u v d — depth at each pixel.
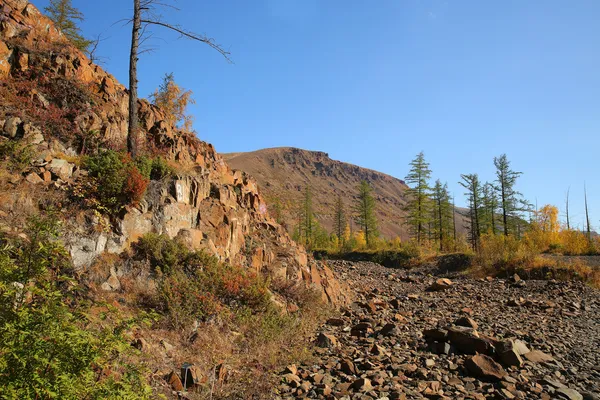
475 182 55.56
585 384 6.97
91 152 11.16
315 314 11.70
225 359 7.02
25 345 3.16
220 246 11.78
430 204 51.50
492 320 12.18
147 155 12.24
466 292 19.48
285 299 11.55
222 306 8.90
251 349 7.71
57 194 8.73
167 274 9.07
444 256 34.72
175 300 8.00
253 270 12.12
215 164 16.17
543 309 14.70
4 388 2.94
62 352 3.36
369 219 65.88
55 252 4.27
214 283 9.38
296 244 16.64
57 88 11.91
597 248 34.50
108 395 3.57
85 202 8.95
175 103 21.78
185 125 21.66
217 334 7.75
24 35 12.35
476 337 8.23
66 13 20.86
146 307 7.82
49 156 9.65
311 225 78.62
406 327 10.56
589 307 15.40
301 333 9.52
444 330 8.93
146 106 14.95
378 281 25.02
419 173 50.97
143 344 6.18
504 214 49.66
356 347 8.72
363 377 6.60
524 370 7.32
